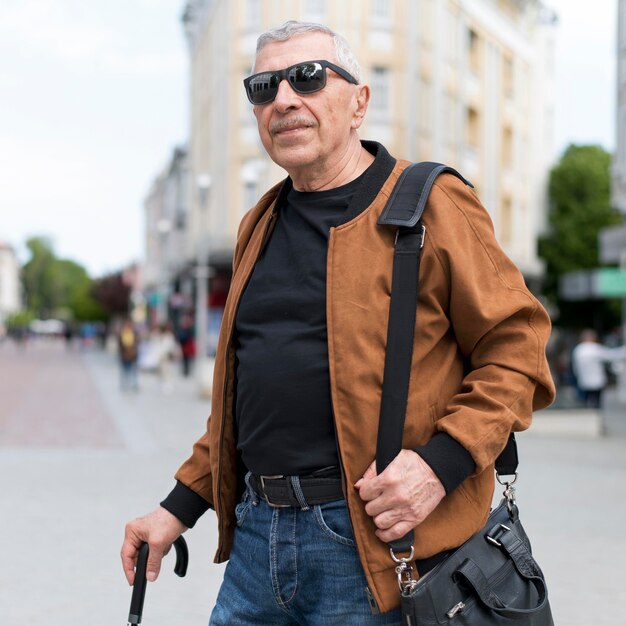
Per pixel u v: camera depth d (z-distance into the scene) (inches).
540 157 1771.7
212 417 86.7
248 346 80.6
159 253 2495.1
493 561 75.4
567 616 194.9
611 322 1684.3
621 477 396.8
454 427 72.3
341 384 74.7
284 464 77.2
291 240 80.7
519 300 76.0
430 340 76.1
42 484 357.4
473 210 79.0
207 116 1567.4
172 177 2198.6
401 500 70.5
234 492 86.0
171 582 220.8
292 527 77.9
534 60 1740.9
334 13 1272.1
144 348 1392.7
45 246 6545.3
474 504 76.4
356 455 74.1
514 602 74.9
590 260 1758.1
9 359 1987.0
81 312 3897.6
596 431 605.9
